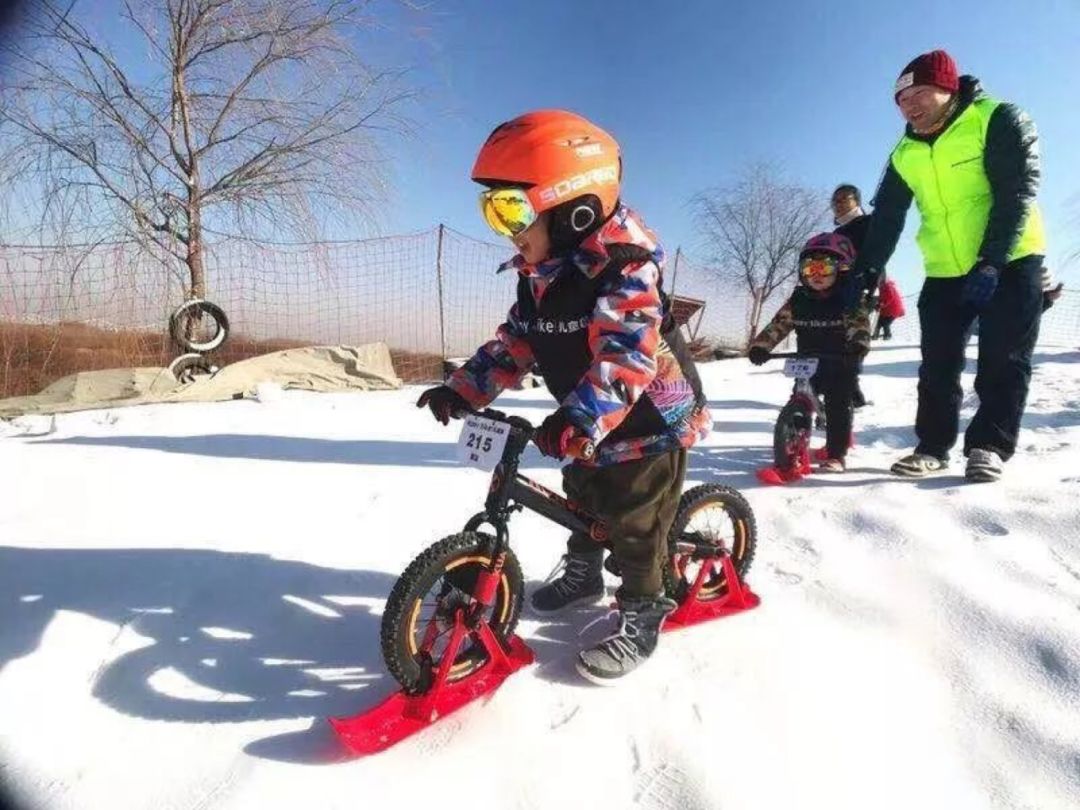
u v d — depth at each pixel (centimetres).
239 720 193
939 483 362
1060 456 394
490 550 204
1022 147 328
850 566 279
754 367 953
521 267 205
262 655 221
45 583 256
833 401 404
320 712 197
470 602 201
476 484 383
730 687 208
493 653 210
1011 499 323
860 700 202
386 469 412
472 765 178
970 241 355
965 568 266
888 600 252
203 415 572
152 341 856
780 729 190
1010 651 219
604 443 209
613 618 247
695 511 246
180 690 204
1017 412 358
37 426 536
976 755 180
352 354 771
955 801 166
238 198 934
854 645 229
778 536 313
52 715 194
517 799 167
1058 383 649
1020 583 255
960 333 371
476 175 191
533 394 721
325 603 252
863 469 407
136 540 295
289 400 652
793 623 242
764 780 172
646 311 190
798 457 394
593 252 191
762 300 2264
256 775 173
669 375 212
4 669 209
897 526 307
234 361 873
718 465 425
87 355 820
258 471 403
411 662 193
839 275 393
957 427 381
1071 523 292
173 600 247
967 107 340
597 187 189
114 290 852
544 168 182
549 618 247
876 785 171
